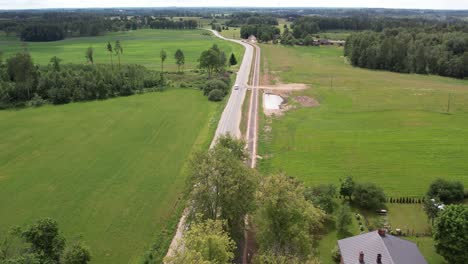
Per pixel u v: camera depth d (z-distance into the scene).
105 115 113.69
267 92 143.50
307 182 72.75
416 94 137.88
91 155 84.56
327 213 60.50
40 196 67.31
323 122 107.88
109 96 135.38
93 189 69.75
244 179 51.28
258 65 199.38
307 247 47.72
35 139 94.00
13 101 125.88
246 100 131.88
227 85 148.50
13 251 42.75
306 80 163.38
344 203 65.19
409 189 70.25
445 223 48.09
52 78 134.12
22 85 128.00
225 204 50.62
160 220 60.38
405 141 92.69
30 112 117.00
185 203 64.25
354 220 60.41
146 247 54.09
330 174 76.12
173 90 145.00
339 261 50.22
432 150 87.25
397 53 194.00
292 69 189.12
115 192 68.62
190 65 196.75
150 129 101.56
